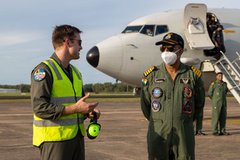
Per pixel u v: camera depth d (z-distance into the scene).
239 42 17.58
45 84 3.89
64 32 4.03
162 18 16.70
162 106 4.57
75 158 4.17
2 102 36.91
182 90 4.54
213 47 16.27
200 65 16.77
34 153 9.12
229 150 9.73
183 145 4.54
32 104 3.91
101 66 15.44
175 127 4.54
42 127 3.98
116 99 46.09
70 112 3.85
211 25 17.14
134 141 11.14
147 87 4.74
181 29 16.58
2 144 10.46
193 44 16.12
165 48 4.57
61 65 4.08
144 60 15.73
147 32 16.14
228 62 16.06
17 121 17.20
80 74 4.38
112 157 8.67
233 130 14.24
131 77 15.79
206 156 8.88
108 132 13.27
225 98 12.76
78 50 4.14
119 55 15.47
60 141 3.98
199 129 12.79
